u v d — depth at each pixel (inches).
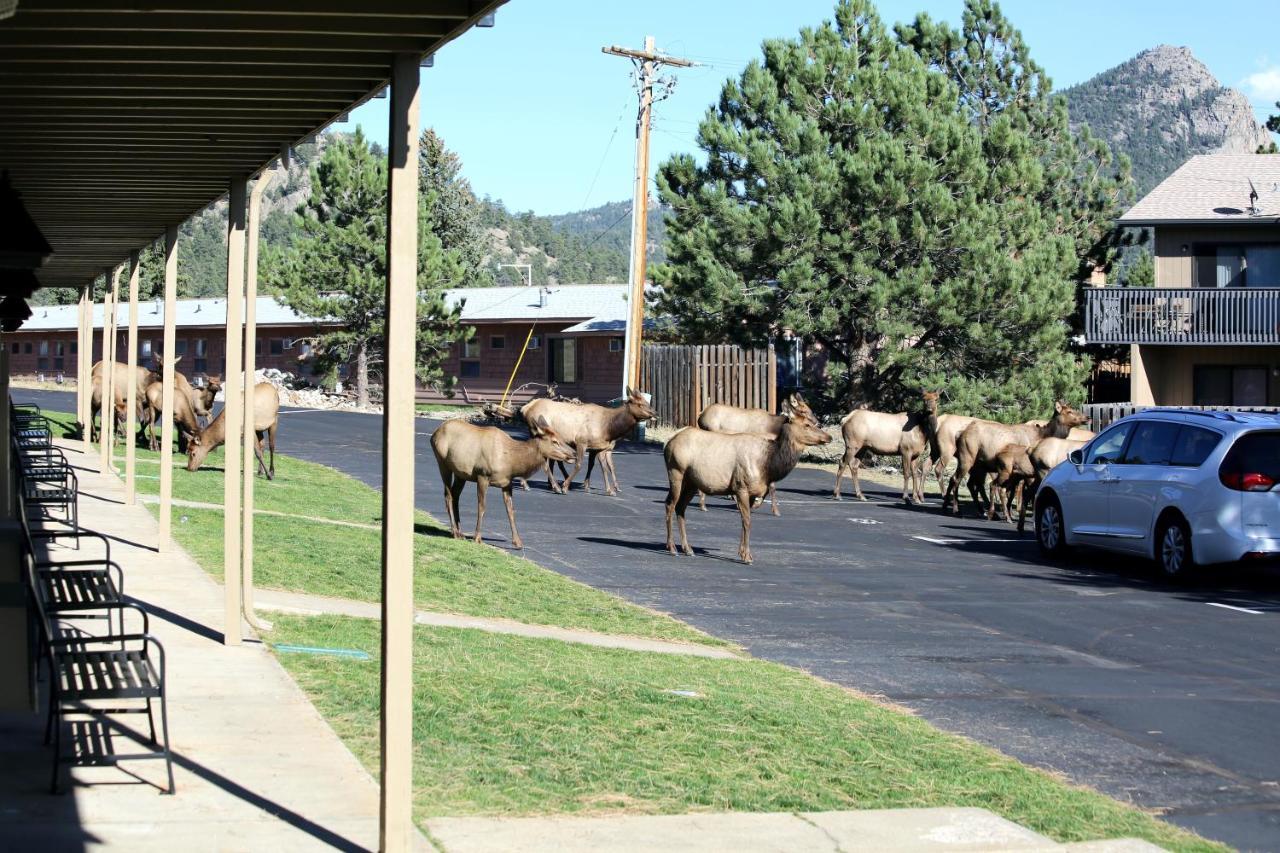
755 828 246.4
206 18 220.5
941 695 394.0
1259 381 1312.7
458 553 611.2
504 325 1979.6
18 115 301.1
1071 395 1262.3
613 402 1386.6
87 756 248.4
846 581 615.2
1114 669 436.1
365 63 243.0
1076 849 246.1
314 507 737.0
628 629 476.1
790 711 347.9
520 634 438.9
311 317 1776.6
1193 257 1323.8
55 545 522.0
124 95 278.2
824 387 1397.6
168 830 228.1
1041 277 1239.5
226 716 302.0
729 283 1262.3
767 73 1320.1
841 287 1242.0
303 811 240.4
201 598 436.8
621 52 1355.8
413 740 289.4
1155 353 1331.2
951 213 1221.7
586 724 315.3
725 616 518.3
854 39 1368.1
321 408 1760.6
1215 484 610.2
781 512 892.6
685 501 679.1
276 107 292.5
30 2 207.2
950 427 958.4
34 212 467.2
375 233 1739.7
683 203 1310.3
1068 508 696.4
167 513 520.7
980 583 620.1
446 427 660.7
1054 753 332.8
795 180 1230.3
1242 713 376.8
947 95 1374.3
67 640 256.2
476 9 210.4
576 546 687.7
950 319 1203.2
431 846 226.5
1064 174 1660.9
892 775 292.7
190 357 2235.5
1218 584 629.6
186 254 5772.6
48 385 2234.3
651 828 243.0
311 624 411.8
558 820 244.4
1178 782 309.6
